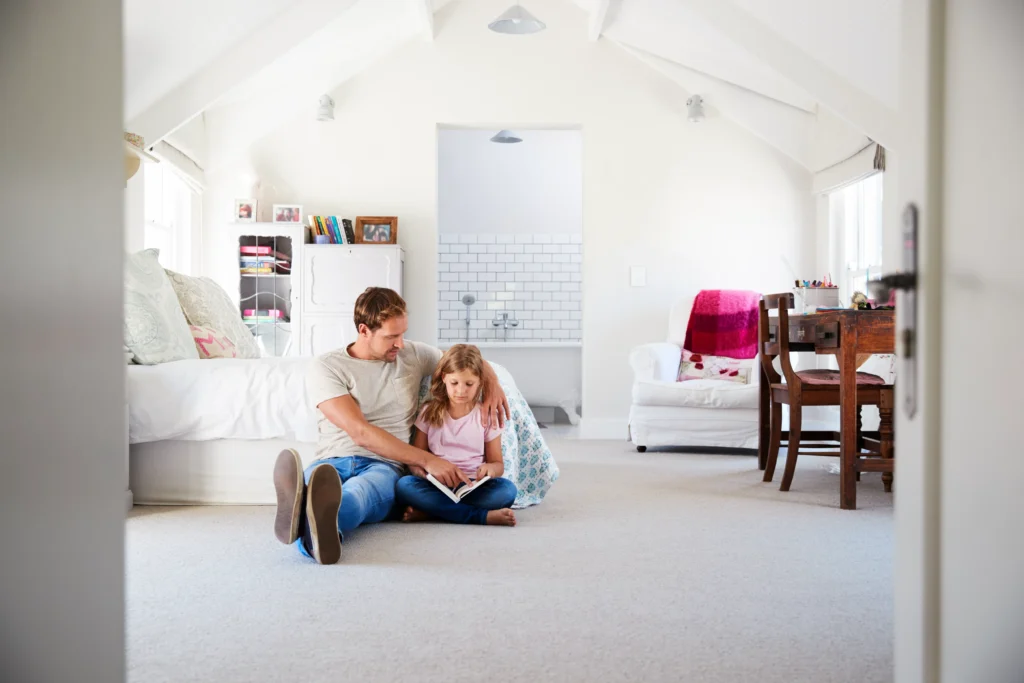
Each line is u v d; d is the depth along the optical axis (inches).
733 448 217.5
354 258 236.4
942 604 39.8
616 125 252.8
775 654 67.7
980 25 36.5
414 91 251.6
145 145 185.9
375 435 115.6
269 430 134.3
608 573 92.2
